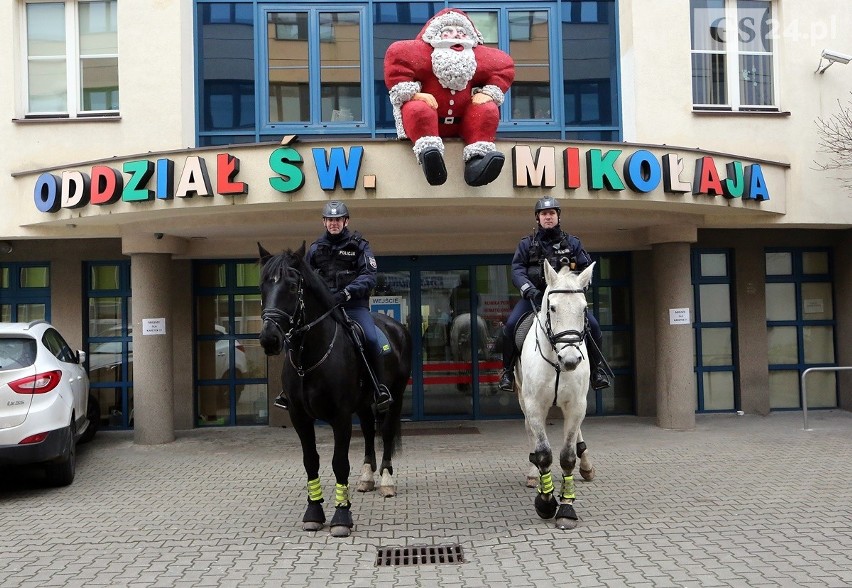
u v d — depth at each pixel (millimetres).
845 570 4922
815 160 10875
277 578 5043
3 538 6043
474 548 5609
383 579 5004
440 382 11969
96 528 6316
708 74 11297
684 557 5262
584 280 5547
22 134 10461
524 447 9727
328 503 7000
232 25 11039
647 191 8727
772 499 6875
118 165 8898
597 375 6457
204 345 12039
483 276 12062
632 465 8539
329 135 11000
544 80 11297
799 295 12641
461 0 11211
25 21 10789
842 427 10945
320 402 5859
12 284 11805
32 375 7391
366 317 6531
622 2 11234
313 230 10219
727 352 12516
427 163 7922
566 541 5695
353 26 11125
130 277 11930
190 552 5621
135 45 10555
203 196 8477
